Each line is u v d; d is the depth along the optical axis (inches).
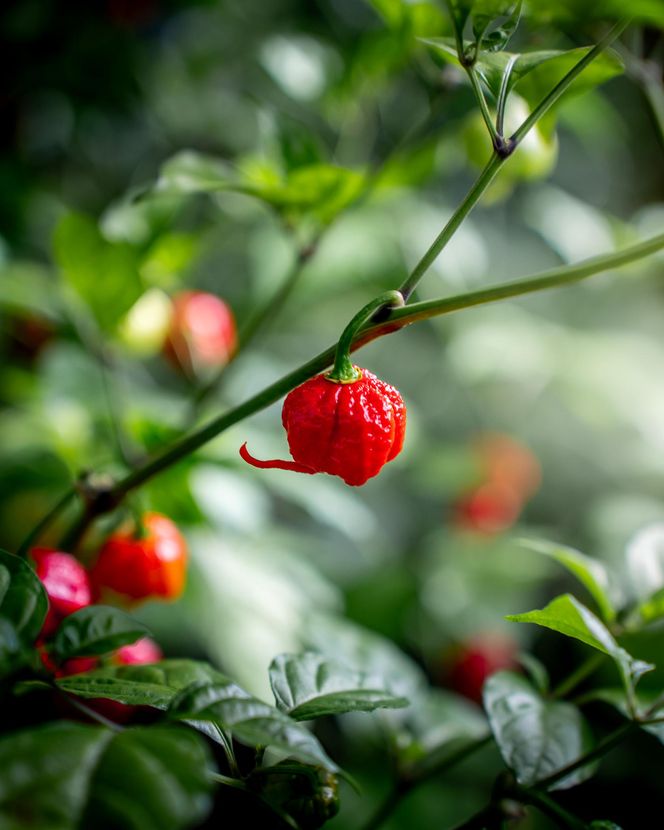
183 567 25.3
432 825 31.2
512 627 43.0
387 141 42.6
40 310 30.4
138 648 24.4
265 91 43.0
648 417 43.0
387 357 51.7
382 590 39.8
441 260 36.4
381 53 30.9
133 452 27.9
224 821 25.5
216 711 19.4
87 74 42.1
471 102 39.0
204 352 31.2
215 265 45.8
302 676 21.7
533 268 52.1
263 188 26.6
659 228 39.6
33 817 18.2
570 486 52.6
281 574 30.7
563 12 22.8
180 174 26.2
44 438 30.5
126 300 26.8
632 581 24.5
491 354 43.4
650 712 22.4
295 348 47.7
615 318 50.3
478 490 47.1
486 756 33.7
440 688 41.4
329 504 30.7
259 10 43.5
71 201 44.9
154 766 18.6
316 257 38.0
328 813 20.9
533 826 32.2
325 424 21.2
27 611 20.1
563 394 46.2
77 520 23.6
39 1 39.5
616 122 40.4
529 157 28.4
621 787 34.6
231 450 28.6
